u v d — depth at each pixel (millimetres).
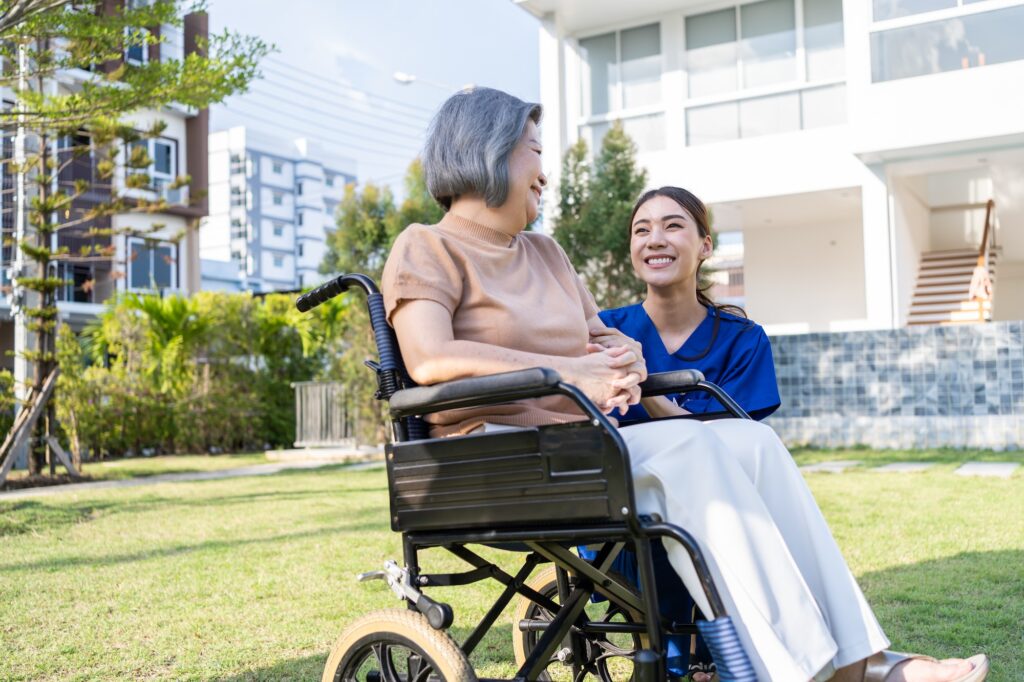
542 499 1654
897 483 7043
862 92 11891
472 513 1747
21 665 2879
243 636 3170
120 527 5973
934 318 13312
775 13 13852
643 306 2787
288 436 14906
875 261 12508
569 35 15172
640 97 14719
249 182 62094
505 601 1933
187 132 19594
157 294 14328
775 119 13758
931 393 10438
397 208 13508
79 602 3732
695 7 14281
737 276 26125
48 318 9617
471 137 1972
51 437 10109
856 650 1712
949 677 1728
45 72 7832
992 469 7910
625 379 1846
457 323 1935
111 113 7941
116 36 7570
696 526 1664
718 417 2238
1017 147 11617
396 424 1904
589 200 11344
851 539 4590
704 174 14031
